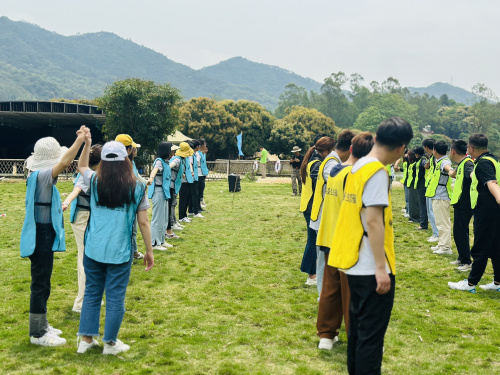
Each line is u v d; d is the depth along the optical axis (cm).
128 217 420
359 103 13925
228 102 5522
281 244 915
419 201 1060
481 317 529
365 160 330
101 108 2639
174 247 870
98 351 426
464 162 714
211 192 1833
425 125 15175
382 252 316
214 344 446
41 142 446
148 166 2664
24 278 649
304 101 13225
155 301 573
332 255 343
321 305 443
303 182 605
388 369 400
